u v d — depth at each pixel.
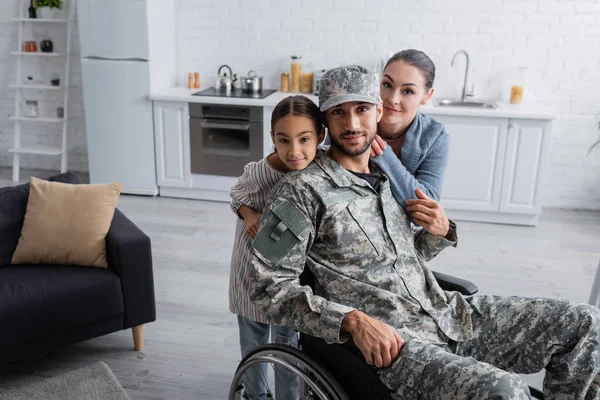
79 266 2.62
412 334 1.65
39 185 2.71
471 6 4.59
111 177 4.94
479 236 4.26
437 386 1.44
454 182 4.45
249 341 2.09
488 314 1.76
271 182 1.83
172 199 4.91
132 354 2.75
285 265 1.62
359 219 1.66
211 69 5.08
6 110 5.54
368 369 1.52
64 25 5.21
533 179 4.35
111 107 4.75
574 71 4.62
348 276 1.67
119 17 4.52
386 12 4.70
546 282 3.57
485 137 4.31
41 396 2.39
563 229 4.44
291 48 4.92
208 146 4.75
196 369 2.66
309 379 1.58
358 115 1.60
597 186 4.83
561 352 1.64
